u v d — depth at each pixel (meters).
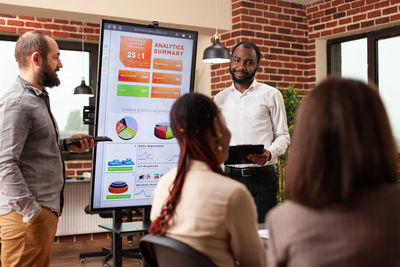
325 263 0.91
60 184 2.42
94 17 4.87
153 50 2.75
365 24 5.25
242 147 2.68
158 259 1.42
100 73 2.63
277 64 5.71
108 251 5.23
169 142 2.82
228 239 1.36
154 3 5.04
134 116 2.72
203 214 1.33
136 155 2.74
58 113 6.34
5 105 2.20
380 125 0.95
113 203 2.71
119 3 4.86
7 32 5.84
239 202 1.32
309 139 0.96
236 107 3.20
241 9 5.45
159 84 2.78
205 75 5.91
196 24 5.31
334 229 0.91
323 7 5.76
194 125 1.43
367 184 0.94
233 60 3.14
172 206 1.38
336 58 5.91
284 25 5.78
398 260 0.88
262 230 1.99
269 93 3.14
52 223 2.36
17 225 2.22
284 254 0.96
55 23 6.01
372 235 0.89
